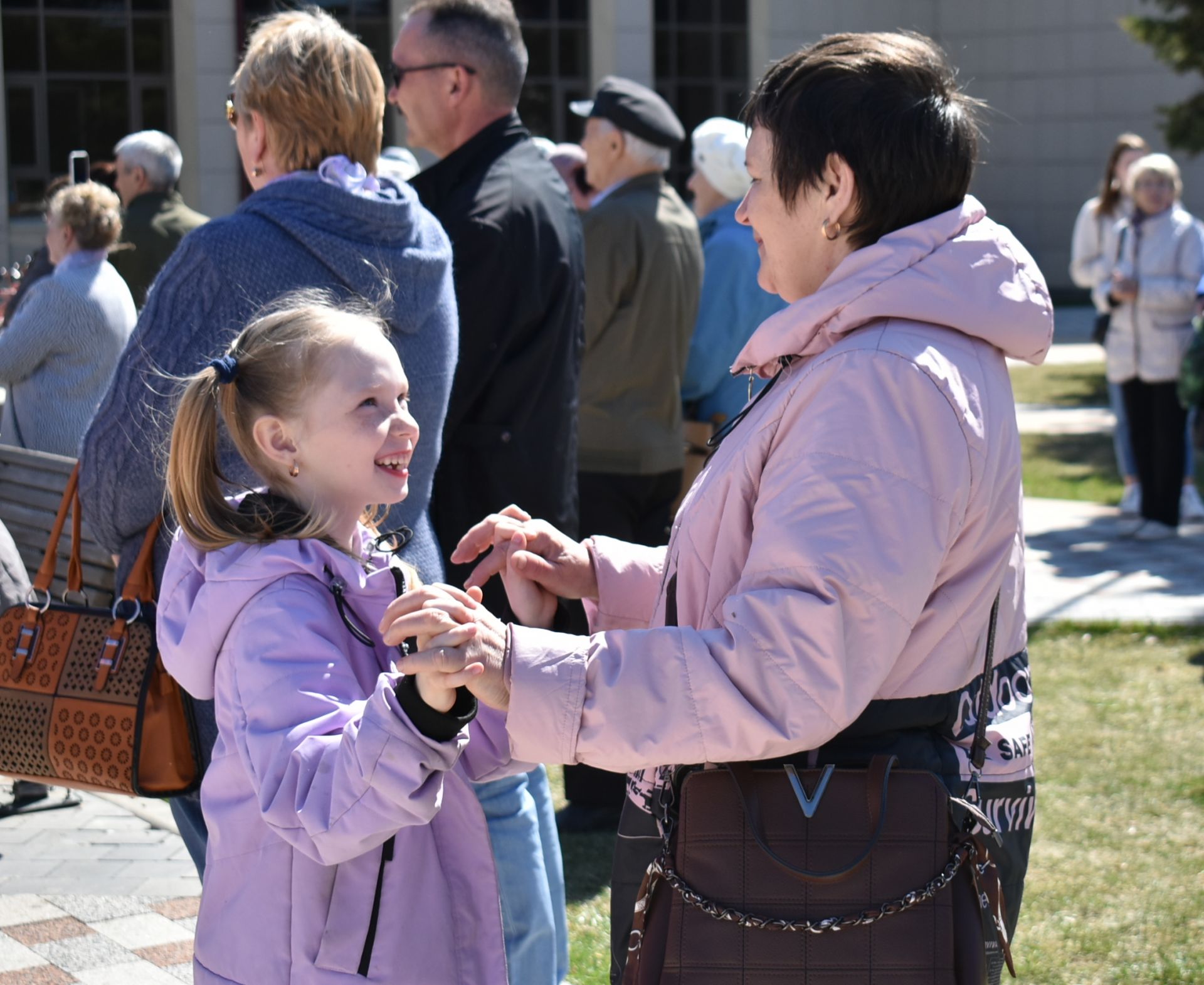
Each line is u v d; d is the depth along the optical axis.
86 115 19.92
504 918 2.65
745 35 24.34
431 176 3.49
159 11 20.05
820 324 1.84
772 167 1.89
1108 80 27.66
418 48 3.50
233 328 2.42
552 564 2.29
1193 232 8.07
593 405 4.54
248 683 1.81
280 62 2.57
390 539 2.25
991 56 28.59
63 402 4.97
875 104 1.83
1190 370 7.74
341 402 1.92
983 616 1.83
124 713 2.38
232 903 1.90
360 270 2.51
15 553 3.07
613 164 4.66
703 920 1.77
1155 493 8.30
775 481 1.77
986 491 1.77
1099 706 5.41
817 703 1.68
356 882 1.86
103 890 3.83
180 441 1.94
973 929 1.76
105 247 5.09
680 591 1.94
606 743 1.71
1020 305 1.82
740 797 1.79
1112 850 4.12
